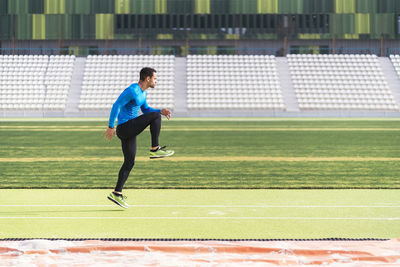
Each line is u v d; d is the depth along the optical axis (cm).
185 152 1570
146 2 5147
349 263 401
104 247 436
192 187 916
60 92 4353
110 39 5200
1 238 524
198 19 5184
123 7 5144
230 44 5247
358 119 3662
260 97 4341
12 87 4369
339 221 621
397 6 5125
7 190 886
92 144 1828
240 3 5162
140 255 420
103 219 630
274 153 1543
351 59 4800
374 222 615
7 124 3053
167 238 527
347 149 1653
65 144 1823
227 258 411
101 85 4453
